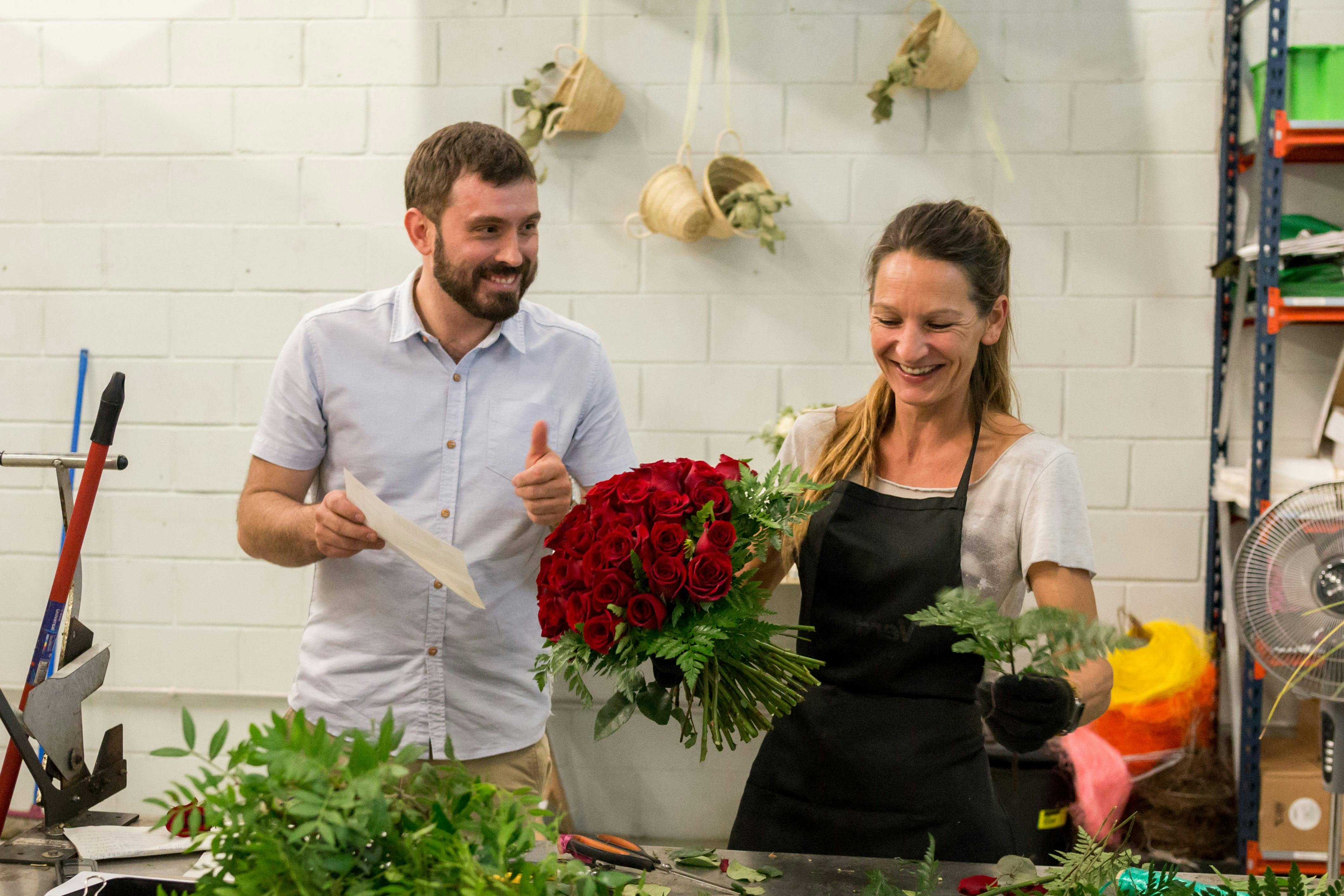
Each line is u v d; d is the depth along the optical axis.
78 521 1.38
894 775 1.38
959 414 1.46
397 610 1.59
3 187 2.81
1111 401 2.75
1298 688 1.82
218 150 2.79
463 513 1.62
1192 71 2.66
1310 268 2.49
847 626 1.43
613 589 1.04
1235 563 1.85
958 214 1.35
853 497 1.47
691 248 2.76
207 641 2.88
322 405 1.63
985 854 1.37
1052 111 2.69
